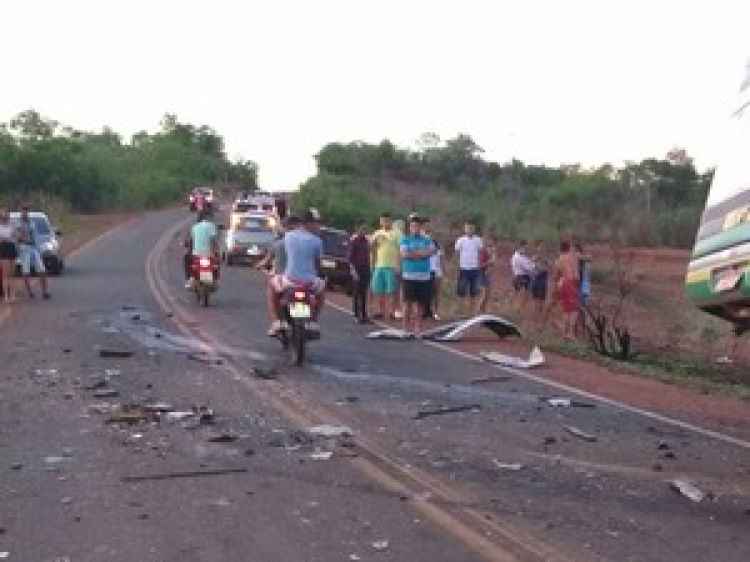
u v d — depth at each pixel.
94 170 80.44
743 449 9.32
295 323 13.41
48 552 6.02
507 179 94.94
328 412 10.22
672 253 53.97
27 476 7.64
